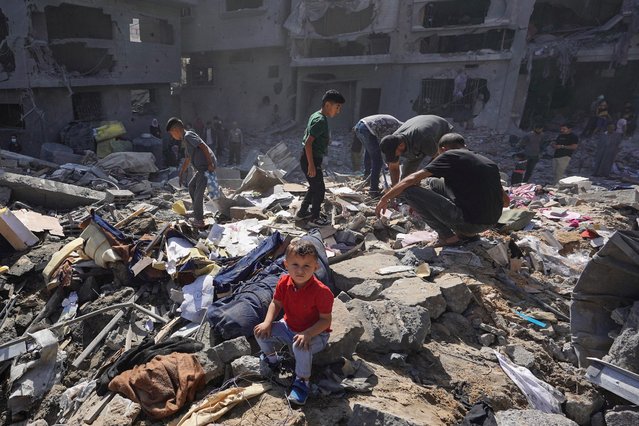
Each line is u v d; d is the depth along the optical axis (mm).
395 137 5270
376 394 2635
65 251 4793
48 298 4781
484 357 3229
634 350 2922
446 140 4492
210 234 5414
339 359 2850
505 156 14586
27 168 10008
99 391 2910
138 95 25641
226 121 23438
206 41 22156
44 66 13750
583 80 17969
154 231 5699
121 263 4617
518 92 16438
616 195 6871
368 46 18891
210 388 2789
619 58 14750
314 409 2504
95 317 4285
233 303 3387
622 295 3355
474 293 3895
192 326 3848
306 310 2531
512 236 5305
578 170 13031
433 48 17562
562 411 2904
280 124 21594
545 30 17859
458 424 2504
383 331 3137
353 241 5094
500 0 15500
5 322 4480
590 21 17500
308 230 5398
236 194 7352
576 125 17016
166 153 15516
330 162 15414
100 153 14039
